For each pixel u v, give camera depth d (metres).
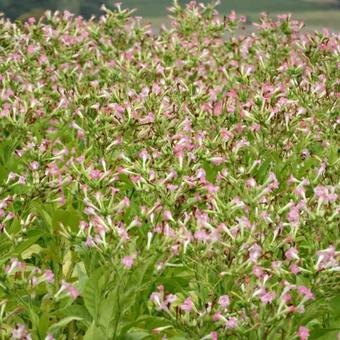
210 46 16.77
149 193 9.49
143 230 8.67
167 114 11.00
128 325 8.04
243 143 10.37
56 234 9.45
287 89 12.97
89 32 16.19
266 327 7.69
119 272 7.92
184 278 8.85
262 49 15.95
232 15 16.66
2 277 7.91
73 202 10.52
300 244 9.48
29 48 14.38
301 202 8.71
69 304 8.28
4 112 10.95
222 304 7.48
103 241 7.94
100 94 12.43
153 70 13.74
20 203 9.94
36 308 8.19
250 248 8.06
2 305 7.77
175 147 10.02
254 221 8.66
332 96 12.99
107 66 14.35
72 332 8.45
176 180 9.53
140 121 10.76
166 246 8.08
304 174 10.97
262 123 11.00
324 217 8.62
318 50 14.59
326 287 7.90
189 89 12.75
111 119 10.76
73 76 13.78
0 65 14.09
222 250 8.15
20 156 10.77
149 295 8.70
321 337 8.12
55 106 12.47
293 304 7.68
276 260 8.53
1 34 15.77
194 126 11.63
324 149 11.81
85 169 9.61
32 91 12.51
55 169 9.55
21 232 8.90
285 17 16.05
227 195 9.59
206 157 10.13
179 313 7.51
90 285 8.02
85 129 11.30
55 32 15.68
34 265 9.65
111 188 9.05
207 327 7.54
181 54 15.62
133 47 16.03
